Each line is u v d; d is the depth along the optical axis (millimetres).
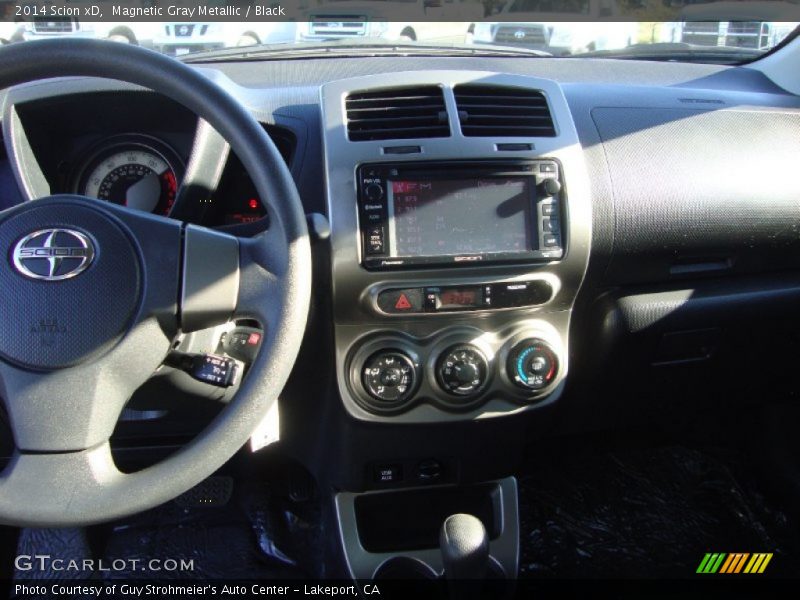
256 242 1092
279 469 1895
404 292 1343
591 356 1646
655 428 2031
